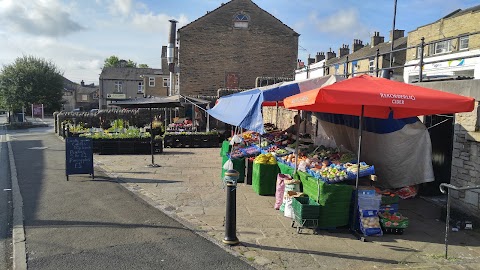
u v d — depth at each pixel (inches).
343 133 397.7
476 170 259.1
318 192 250.4
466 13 786.2
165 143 708.7
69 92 3132.4
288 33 1229.1
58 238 226.8
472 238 239.8
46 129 1294.3
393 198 254.7
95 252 206.7
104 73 2450.8
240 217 274.4
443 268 194.2
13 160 527.5
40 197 323.0
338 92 209.3
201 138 719.1
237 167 390.0
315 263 198.2
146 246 216.2
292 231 247.0
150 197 329.1
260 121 282.5
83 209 288.2
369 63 1162.0
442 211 277.1
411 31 938.7
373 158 349.7
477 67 692.1
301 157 331.0
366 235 239.8
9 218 267.3
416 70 829.8
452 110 215.0
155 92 2198.6
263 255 207.0
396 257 207.9
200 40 1190.9
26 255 201.8
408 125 323.6
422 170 325.4
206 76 1197.7
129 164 505.7
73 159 395.2
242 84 1213.1
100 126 934.4
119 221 260.5
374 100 209.2
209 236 234.4
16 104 1731.1
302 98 231.3
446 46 834.8
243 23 1207.6
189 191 352.5
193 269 188.1
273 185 339.6
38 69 1772.9
